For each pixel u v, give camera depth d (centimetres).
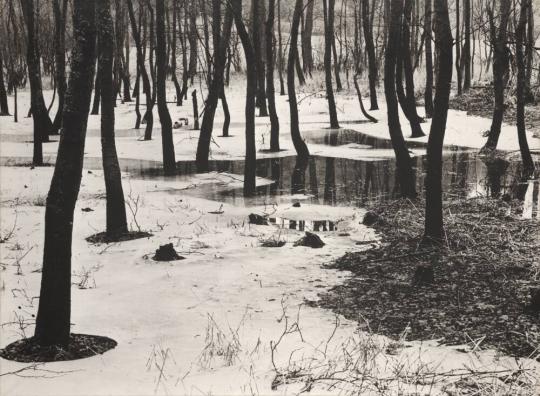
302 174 2069
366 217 1311
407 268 948
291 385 519
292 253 1068
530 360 586
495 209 1359
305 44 4962
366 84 4666
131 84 5459
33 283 931
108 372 564
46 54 4434
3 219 1423
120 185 1220
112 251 1120
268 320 740
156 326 729
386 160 2375
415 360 585
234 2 1616
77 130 621
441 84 999
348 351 612
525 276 879
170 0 4828
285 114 3950
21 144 2934
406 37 2838
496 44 1933
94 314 779
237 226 1303
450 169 2097
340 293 848
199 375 551
